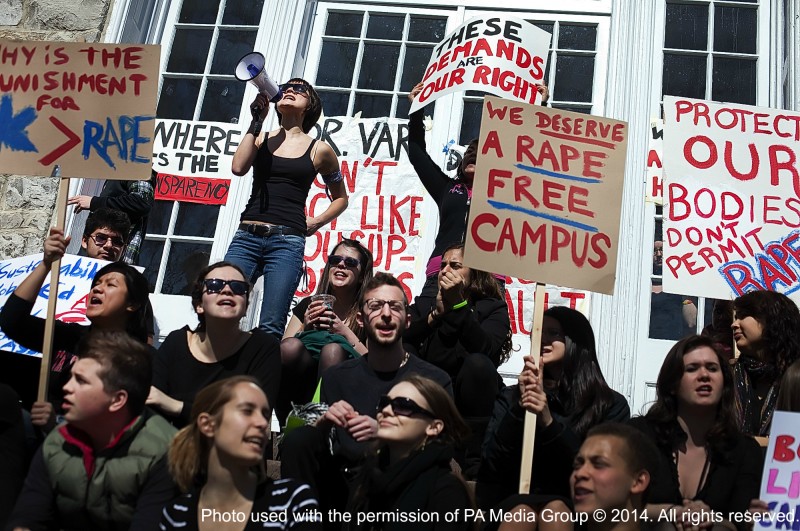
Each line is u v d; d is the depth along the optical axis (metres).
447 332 5.57
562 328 5.05
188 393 5.10
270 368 5.19
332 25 8.55
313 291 7.67
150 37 8.62
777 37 7.98
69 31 8.46
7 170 5.54
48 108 5.61
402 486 4.37
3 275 6.61
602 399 4.94
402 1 8.48
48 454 4.35
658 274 7.39
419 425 4.44
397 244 7.74
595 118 5.20
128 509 4.31
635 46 8.02
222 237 7.88
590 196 5.10
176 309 7.75
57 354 5.51
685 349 4.70
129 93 5.59
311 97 6.60
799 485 4.07
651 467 4.14
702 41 8.06
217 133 8.23
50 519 4.33
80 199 6.99
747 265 5.99
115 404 4.36
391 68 8.35
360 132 8.11
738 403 5.27
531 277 4.97
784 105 7.82
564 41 8.22
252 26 8.55
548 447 4.62
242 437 4.09
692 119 6.22
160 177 8.13
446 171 7.92
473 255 4.98
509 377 7.26
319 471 4.80
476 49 6.48
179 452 4.18
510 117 5.16
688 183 6.11
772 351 5.37
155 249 7.95
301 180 6.42
